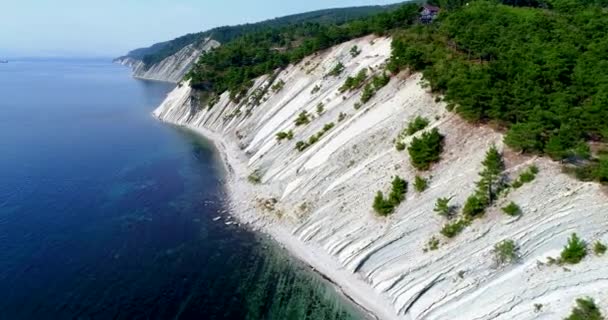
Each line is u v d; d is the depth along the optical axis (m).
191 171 85.81
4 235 57.56
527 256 42.03
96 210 66.50
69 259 52.56
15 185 74.75
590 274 38.62
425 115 60.56
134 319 42.75
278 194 67.69
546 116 47.16
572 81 54.00
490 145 51.16
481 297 41.88
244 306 45.72
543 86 53.31
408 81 67.94
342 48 100.50
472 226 45.84
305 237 57.66
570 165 45.97
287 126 87.00
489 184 45.91
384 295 46.69
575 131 46.22
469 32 71.50
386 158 58.81
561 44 62.91
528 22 73.75
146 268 51.62
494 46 66.81
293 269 52.69
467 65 61.56
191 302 45.88
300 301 46.88
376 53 88.25
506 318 39.75
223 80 131.38
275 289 48.75
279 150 78.81
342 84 84.19
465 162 51.69
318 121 77.25
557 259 40.69
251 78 121.69
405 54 70.19
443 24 83.56
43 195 71.19
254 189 72.69
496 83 53.84
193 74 138.88
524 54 61.00
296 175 68.31
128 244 56.94
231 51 147.50
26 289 46.41
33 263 51.28
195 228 62.09
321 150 68.12
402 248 48.81
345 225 54.97
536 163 47.22
